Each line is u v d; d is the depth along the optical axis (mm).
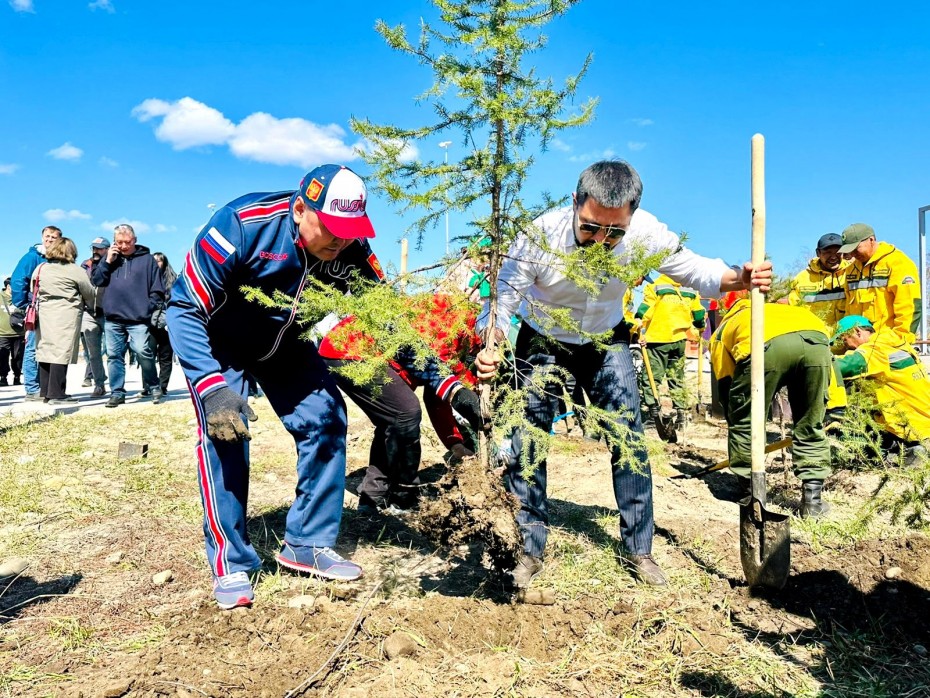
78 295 9094
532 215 2744
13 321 12227
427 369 3377
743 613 2994
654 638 2736
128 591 3242
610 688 2416
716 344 4844
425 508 2861
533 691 2377
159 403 9164
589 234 2826
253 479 5453
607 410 3295
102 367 10188
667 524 4250
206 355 2781
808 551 3629
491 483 2822
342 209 2717
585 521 4312
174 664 2443
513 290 3055
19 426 7184
